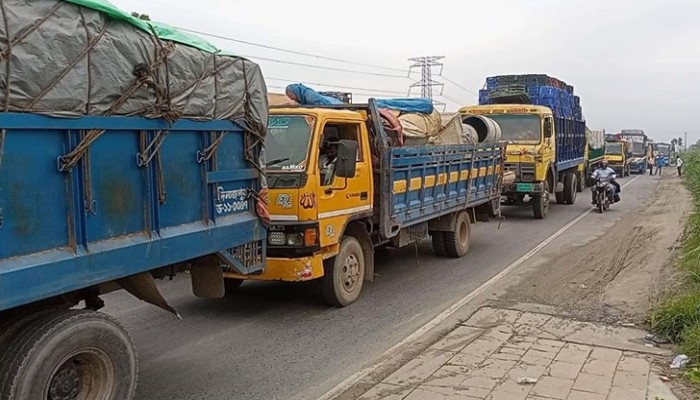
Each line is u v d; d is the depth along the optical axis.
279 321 7.54
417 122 10.10
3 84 3.41
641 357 5.95
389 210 8.67
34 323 3.80
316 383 5.61
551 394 5.06
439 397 5.03
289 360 6.22
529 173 17.12
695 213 15.17
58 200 3.81
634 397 4.99
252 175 5.71
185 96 4.74
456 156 10.82
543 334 6.70
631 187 31.31
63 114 3.77
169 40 4.62
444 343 6.45
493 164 12.91
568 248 12.42
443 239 11.37
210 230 5.12
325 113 7.73
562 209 20.19
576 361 5.84
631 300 8.09
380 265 10.88
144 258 4.41
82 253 3.94
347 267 8.18
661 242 12.57
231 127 5.38
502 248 12.59
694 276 8.42
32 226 3.64
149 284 4.77
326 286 7.98
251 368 6.01
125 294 8.69
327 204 7.60
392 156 8.61
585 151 26.66
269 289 9.04
